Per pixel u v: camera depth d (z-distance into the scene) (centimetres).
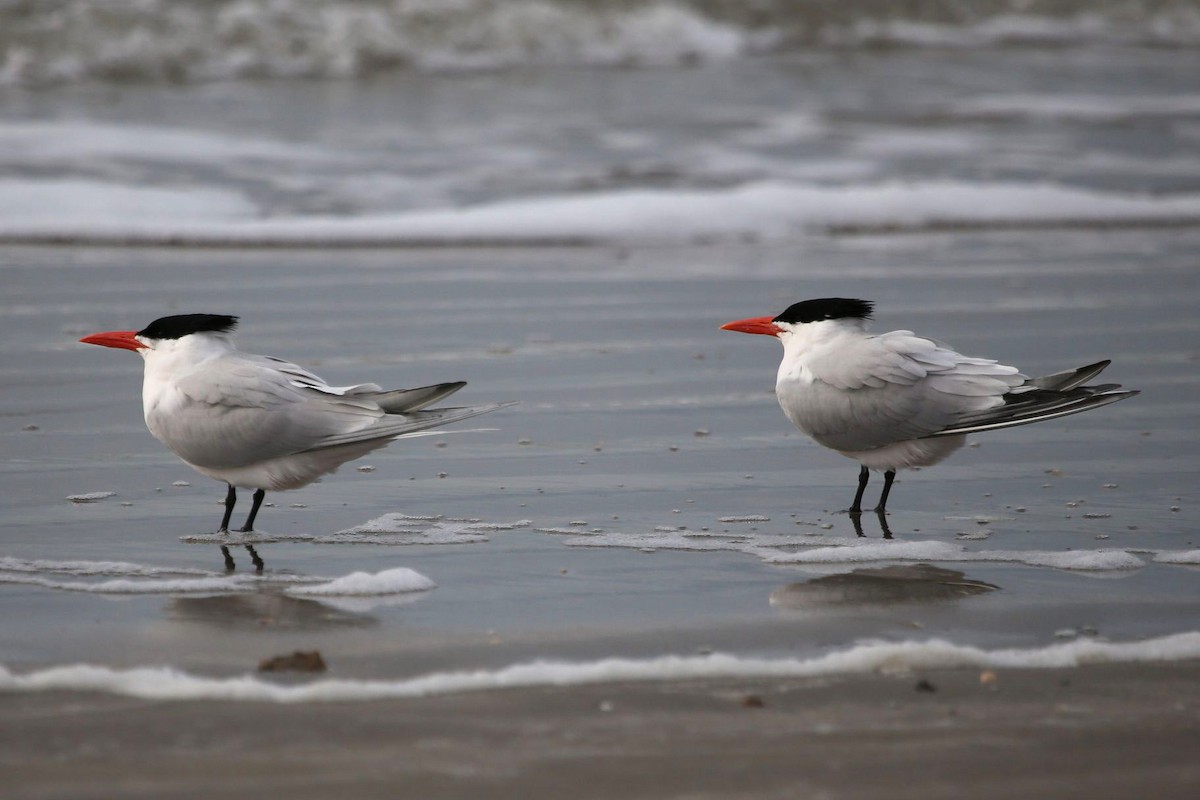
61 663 744
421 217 2309
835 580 920
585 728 654
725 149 2880
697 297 1862
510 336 1648
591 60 3875
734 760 620
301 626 812
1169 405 1395
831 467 1225
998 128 3178
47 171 2489
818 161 2792
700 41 4028
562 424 1329
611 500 1116
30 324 1642
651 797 582
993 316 1748
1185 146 3047
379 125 3027
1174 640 779
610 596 880
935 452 1090
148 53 3441
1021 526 1053
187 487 1146
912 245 2262
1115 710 684
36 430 1277
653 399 1415
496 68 3744
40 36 3381
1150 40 4459
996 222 2434
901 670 740
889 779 603
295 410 1002
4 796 576
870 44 4238
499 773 602
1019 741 645
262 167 2628
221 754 618
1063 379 1088
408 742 634
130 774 598
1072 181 2709
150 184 2453
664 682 718
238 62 3528
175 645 775
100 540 1002
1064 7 4569
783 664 742
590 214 2345
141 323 1655
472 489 1144
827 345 1119
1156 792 594
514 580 913
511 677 716
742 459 1238
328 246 2173
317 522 1057
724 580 919
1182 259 2150
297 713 666
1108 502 1112
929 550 980
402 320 1708
